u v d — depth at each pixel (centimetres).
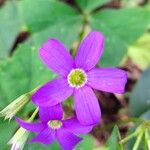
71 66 8
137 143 9
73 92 8
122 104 12
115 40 12
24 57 11
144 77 11
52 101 8
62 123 8
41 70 11
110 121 12
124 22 12
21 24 13
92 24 12
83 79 8
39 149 10
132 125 11
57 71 8
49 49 8
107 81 8
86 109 8
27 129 8
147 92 11
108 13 12
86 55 8
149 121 9
